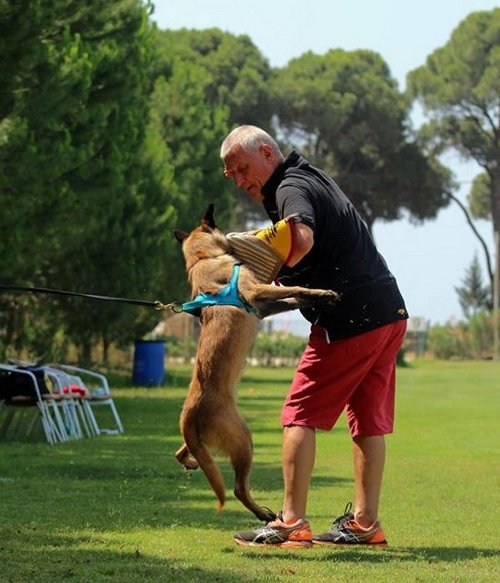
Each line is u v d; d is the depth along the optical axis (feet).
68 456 42.34
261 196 23.24
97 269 85.20
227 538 23.68
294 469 22.59
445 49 200.54
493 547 23.32
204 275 23.04
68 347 98.94
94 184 62.03
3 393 47.55
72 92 54.90
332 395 22.58
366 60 205.36
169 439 49.98
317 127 190.19
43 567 20.21
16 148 51.75
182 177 109.09
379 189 200.54
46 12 51.85
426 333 195.31
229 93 186.39
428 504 30.53
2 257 54.08
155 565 20.47
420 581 19.24
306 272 22.77
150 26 74.13
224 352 22.24
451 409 72.90
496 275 200.23
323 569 20.24
